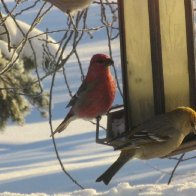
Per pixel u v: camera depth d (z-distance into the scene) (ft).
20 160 60.75
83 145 65.26
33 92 43.86
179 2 31.83
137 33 32.17
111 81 38.01
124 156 31.07
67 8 29.04
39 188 48.16
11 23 44.32
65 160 58.80
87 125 73.05
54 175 51.26
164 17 31.68
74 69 93.91
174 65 32.14
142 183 46.96
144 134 30.94
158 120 31.50
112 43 104.32
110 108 38.29
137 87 32.63
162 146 31.40
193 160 53.01
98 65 37.76
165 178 47.34
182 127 31.68
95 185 47.57
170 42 31.94
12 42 44.01
